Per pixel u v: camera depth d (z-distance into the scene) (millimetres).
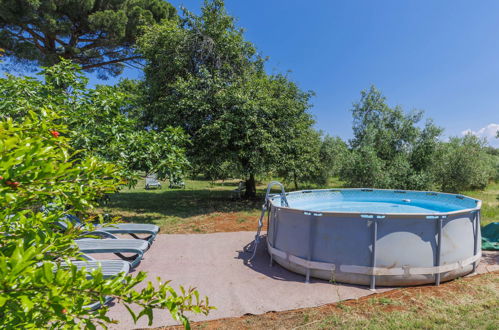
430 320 3232
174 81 12758
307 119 14812
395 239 4098
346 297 3846
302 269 4559
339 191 8922
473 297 3811
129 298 1306
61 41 19891
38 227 1443
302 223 4574
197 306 1438
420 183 15055
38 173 1241
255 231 7652
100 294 1239
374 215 4070
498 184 22359
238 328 3172
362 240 4152
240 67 13719
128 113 13766
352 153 16469
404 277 4102
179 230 7898
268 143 11727
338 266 4238
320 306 3637
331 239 4309
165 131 9438
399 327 3109
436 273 4172
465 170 16281
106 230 5805
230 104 11820
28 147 1201
